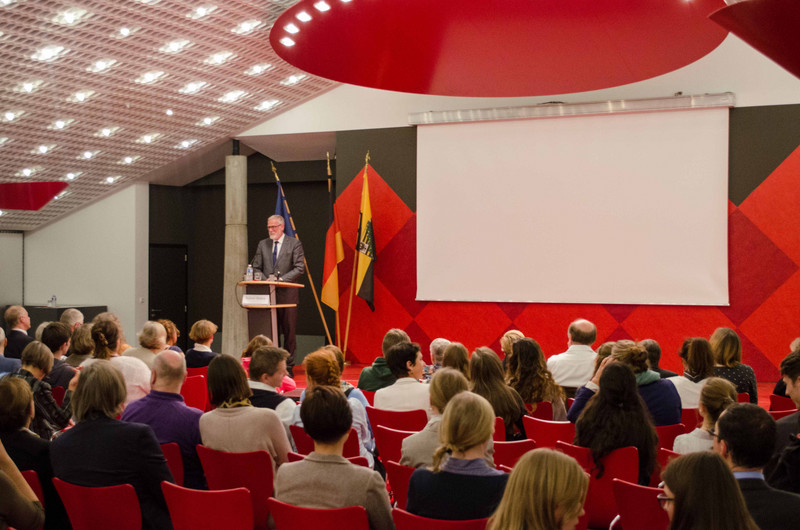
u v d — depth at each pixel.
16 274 12.51
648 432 3.25
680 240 9.34
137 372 4.66
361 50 8.16
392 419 4.22
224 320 11.20
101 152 10.71
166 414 3.53
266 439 3.37
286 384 5.52
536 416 4.56
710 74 9.34
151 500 2.99
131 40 8.11
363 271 10.27
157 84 9.20
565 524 1.64
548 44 8.12
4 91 8.45
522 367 4.60
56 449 3.00
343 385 4.47
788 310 9.00
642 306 9.51
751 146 9.16
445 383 3.19
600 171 9.62
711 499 1.66
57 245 12.47
